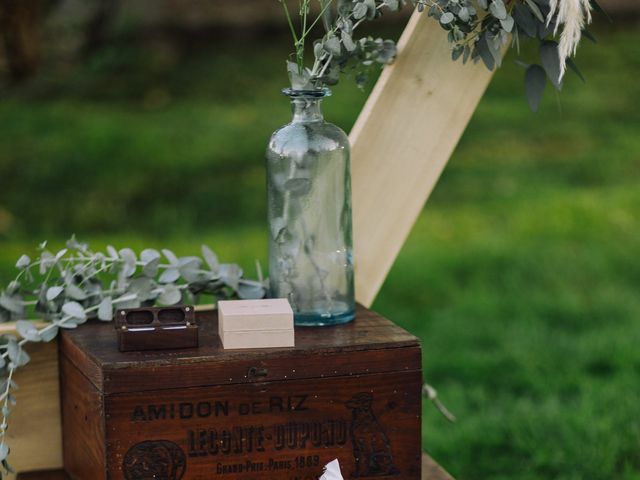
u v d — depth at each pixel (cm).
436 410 358
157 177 662
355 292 187
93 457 154
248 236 566
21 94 793
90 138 716
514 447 326
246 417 150
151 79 832
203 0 905
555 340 421
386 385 155
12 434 175
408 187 184
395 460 156
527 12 165
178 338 151
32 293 177
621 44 906
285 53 883
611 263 527
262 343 152
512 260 531
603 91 820
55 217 600
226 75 845
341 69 178
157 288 177
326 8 169
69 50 836
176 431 148
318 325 164
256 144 720
